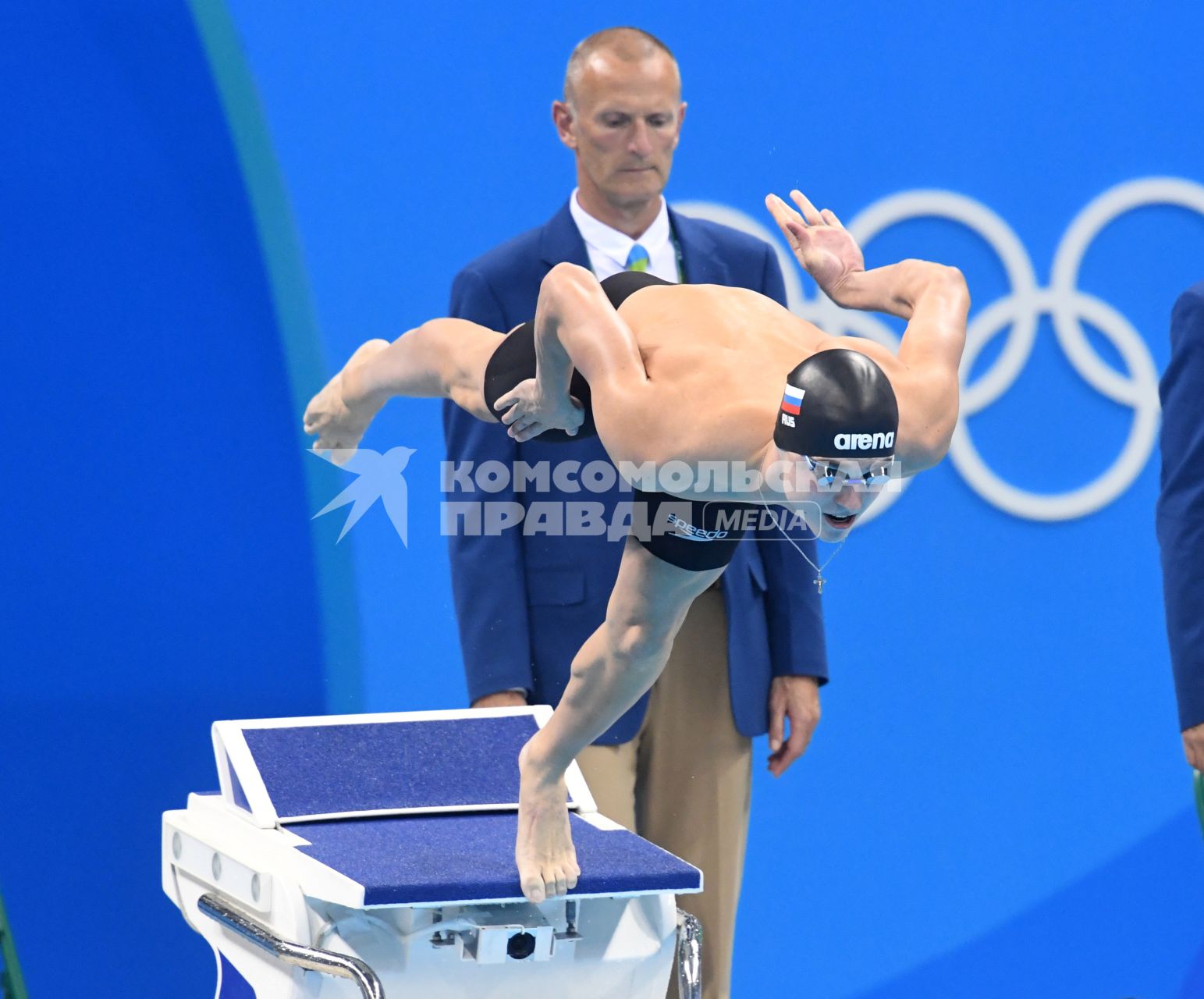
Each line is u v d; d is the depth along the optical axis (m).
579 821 10.76
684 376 7.42
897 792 17.33
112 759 15.60
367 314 16.02
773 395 7.22
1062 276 17.02
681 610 8.59
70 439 15.39
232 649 15.98
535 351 8.43
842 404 6.77
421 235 16.06
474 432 12.13
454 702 16.70
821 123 16.53
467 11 15.96
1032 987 17.61
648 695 12.19
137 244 15.46
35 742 15.36
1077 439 17.27
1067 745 17.58
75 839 15.46
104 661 15.58
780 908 17.17
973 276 16.89
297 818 10.57
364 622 16.39
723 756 12.48
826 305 16.47
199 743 15.88
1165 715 17.77
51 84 15.13
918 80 16.67
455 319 10.16
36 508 15.32
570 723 9.16
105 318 15.43
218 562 15.92
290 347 15.91
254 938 9.39
